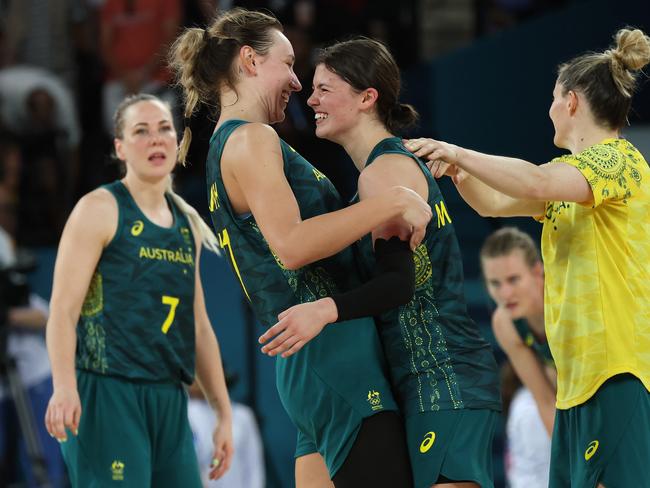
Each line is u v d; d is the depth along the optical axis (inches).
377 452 249.8
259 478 518.0
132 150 348.2
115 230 343.0
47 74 711.1
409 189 244.2
